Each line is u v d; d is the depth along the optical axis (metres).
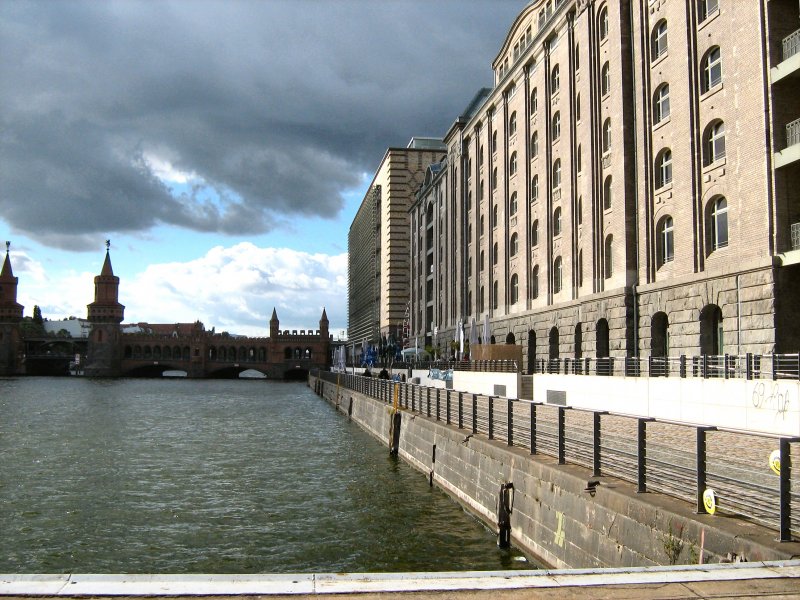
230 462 31.83
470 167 63.81
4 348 160.88
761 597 6.48
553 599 6.38
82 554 17.27
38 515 21.23
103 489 25.28
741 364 25.00
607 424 19.34
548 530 14.32
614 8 35.22
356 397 52.75
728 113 26.78
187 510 21.84
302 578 6.86
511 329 50.75
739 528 9.08
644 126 32.75
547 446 16.47
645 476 11.73
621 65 34.38
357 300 176.38
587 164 37.91
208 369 160.25
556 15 42.72
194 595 6.30
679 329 29.39
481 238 60.12
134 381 139.00
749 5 25.48
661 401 23.38
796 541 8.46
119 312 183.88
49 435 42.81
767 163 24.36
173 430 46.50
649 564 10.48
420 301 88.81
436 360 65.50
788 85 24.45
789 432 17.41
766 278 24.14
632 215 33.75
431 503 22.16
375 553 16.80
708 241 28.28
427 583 6.75
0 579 6.59
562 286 41.91
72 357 170.25
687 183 29.20
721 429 9.88
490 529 18.28
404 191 122.00
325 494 24.11
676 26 30.28
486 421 22.48
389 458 32.84
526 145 48.44
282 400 83.75
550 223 44.12
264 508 22.02
